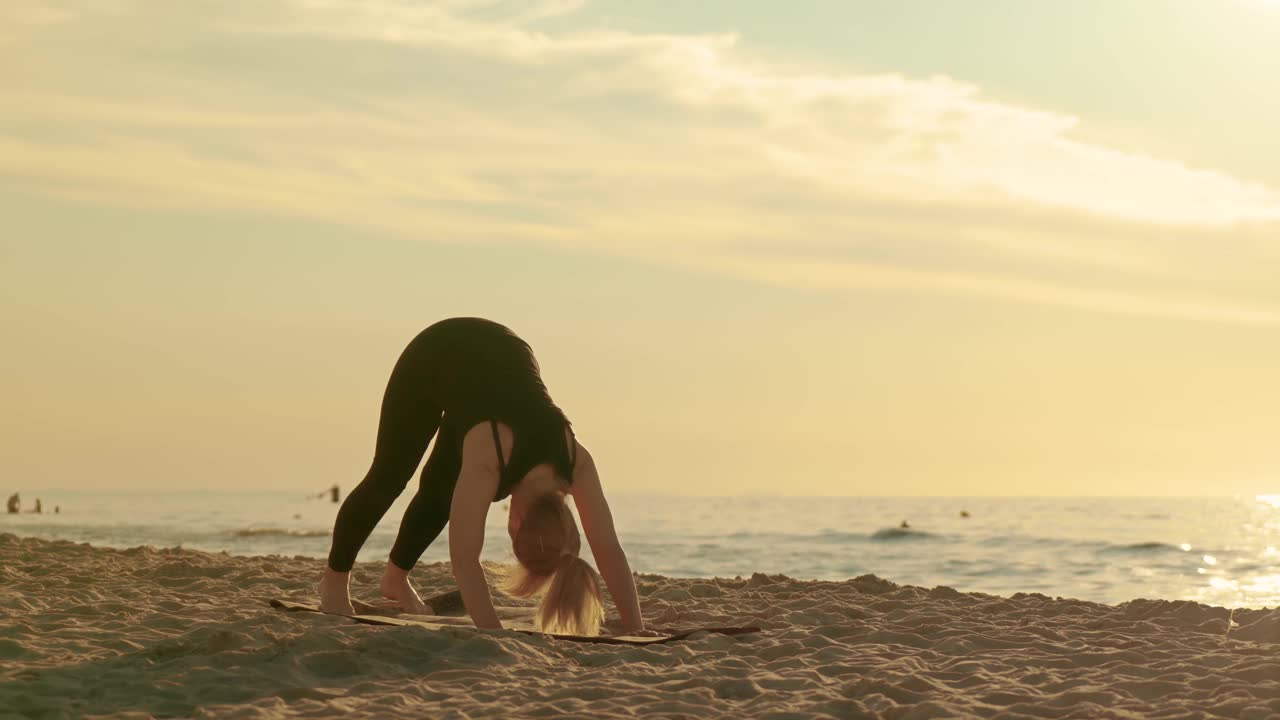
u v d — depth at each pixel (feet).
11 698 11.44
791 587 23.03
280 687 12.03
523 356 16.40
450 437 16.30
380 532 107.86
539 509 15.64
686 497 591.37
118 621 16.37
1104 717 10.82
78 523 160.45
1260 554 97.66
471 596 15.30
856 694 12.07
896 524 192.85
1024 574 74.54
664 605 20.26
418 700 11.65
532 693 12.00
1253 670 12.75
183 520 185.98
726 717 10.89
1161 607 18.81
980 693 12.04
